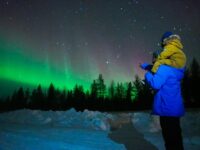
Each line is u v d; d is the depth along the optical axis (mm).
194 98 29438
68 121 6535
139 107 31922
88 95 45156
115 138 4684
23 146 3869
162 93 2543
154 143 4277
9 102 43531
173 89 2527
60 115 7117
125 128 5828
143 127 5906
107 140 4492
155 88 2514
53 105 43062
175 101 2508
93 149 3812
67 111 7406
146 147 3982
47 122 6625
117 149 3830
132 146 4043
